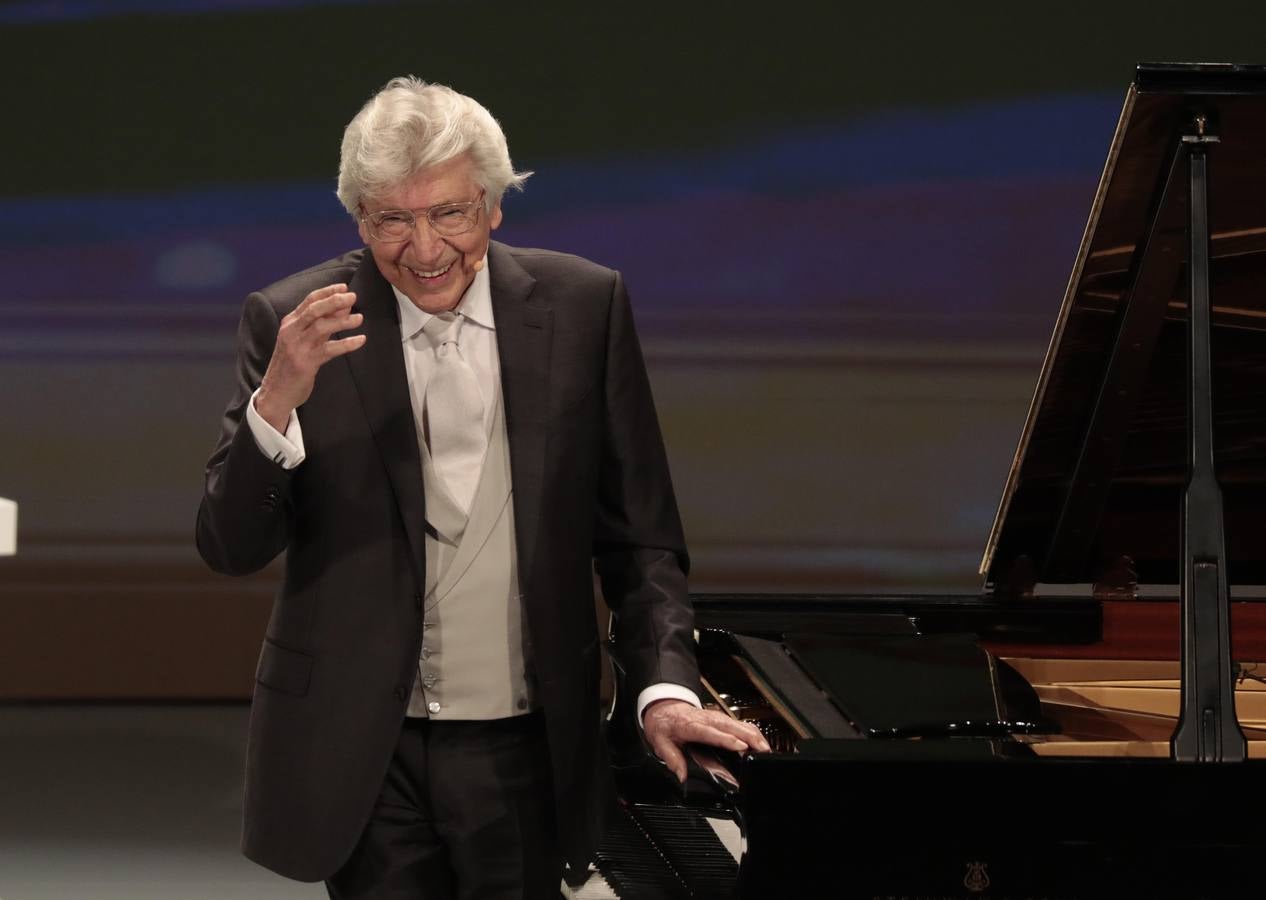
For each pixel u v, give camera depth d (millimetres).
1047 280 22359
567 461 6488
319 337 5727
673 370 22531
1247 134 6883
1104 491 9250
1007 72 22234
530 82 22469
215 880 14805
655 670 6645
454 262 6137
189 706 23094
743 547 22625
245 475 5906
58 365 22469
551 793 6605
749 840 6070
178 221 22469
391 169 5898
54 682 23031
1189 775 6164
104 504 22750
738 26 22312
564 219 22578
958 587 22562
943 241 22375
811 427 22547
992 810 6117
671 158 22469
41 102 22250
